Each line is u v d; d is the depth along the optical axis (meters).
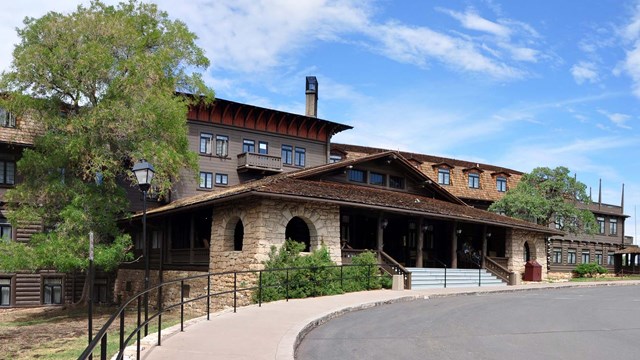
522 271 35.72
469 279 30.11
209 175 39.59
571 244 58.47
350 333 13.10
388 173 32.16
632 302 21.64
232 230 25.67
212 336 11.66
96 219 24.77
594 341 12.20
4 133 31.28
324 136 45.28
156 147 24.58
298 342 11.76
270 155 41.75
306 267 19.86
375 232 32.25
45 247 23.70
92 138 24.52
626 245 65.56
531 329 13.86
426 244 35.25
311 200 23.53
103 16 26.02
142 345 10.54
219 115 40.53
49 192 25.16
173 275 29.27
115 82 24.11
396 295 21.47
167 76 28.81
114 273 35.62
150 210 32.62
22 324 23.20
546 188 46.47
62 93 25.39
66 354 14.56
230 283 24.42
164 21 30.22
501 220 33.38
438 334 12.97
